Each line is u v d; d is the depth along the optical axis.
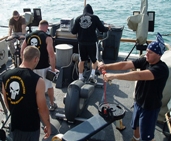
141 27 5.23
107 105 3.08
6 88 2.41
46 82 3.87
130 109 4.29
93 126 2.89
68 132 2.79
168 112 3.68
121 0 25.44
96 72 5.46
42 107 2.42
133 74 2.58
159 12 19.22
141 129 2.87
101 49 5.44
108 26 5.41
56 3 24.70
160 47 2.58
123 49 10.51
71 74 5.11
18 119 2.44
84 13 4.69
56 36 5.83
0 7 23.11
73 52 5.79
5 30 13.54
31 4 24.59
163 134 3.66
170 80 3.74
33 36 3.68
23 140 2.52
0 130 2.88
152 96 2.71
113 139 3.51
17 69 2.40
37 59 2.48
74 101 3.62
